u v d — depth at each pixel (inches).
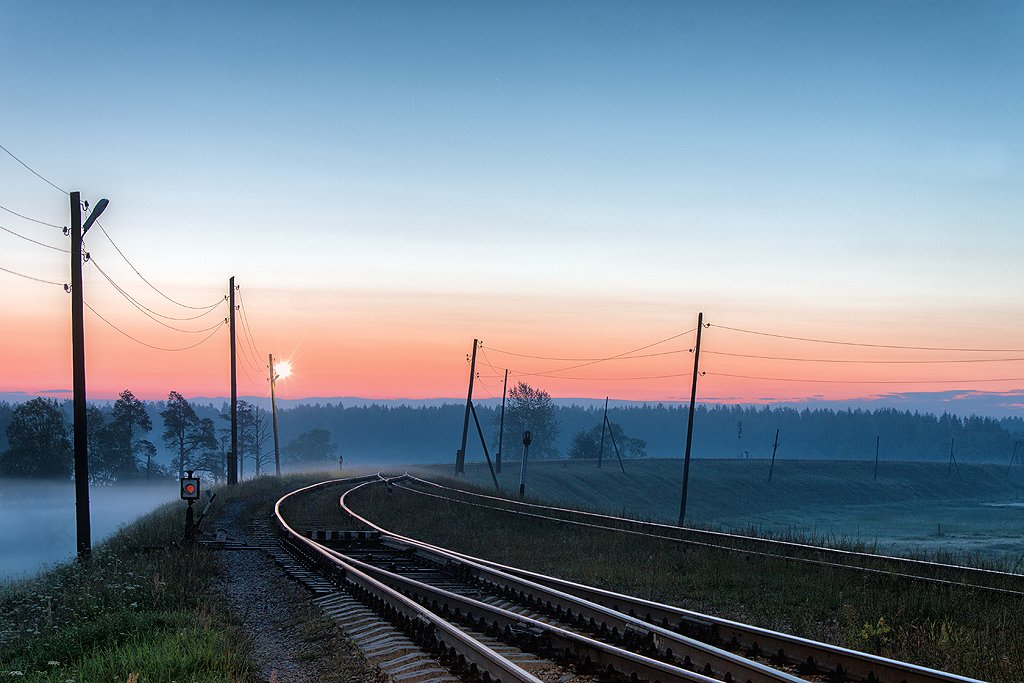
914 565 595.8
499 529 954.7
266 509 1191.6
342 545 855.7
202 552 720.3
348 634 421.1
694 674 307.1
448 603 487.8
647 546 754.8
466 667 342.3
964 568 565.9
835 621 470.9
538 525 957.2
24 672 377.7
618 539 805.2
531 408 6692.9
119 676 349.7
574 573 648.4
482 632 425.7
